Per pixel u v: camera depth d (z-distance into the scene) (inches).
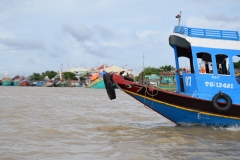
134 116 792.9
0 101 1165.7
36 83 4690.0
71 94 1932.8
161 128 575.2
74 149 412.8
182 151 404.2
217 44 578.9
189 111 562.6
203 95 560.1
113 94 560.7
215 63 570.6
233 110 557.0
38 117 724.7
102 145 437.1
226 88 565.0
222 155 386.3
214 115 561.0
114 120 709.3
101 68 4441.4
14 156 373.4
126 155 381.7
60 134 511.5
